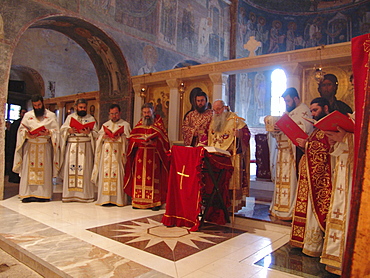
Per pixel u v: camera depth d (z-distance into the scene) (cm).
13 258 347
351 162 284
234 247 361
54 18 715
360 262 96
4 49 600
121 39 856
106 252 329
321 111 346
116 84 881
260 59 627
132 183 598
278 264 310
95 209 561
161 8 1019
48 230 409
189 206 440
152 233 411
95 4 784
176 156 459
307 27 1533
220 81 694
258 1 1524
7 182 880
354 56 177
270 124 462
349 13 1442
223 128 484
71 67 1370
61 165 620
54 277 286
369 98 105
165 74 775
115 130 615
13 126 883
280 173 466
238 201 491
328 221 299
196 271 288
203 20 1246
